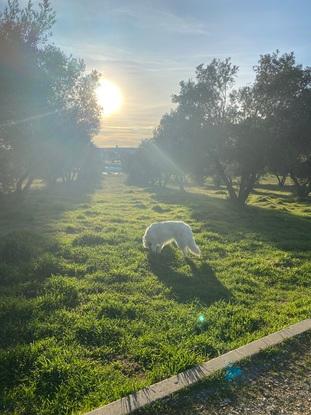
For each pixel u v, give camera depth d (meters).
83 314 6.95
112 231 14.71
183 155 28.36
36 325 6.33
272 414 4.35
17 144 11.83
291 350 5.71
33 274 8.92
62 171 37.66
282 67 24.45
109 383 4.91
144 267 10.03
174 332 6.32
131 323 6.64
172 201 26.94
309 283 9.43
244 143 24.19
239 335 6.44
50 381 4.94
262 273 10.02
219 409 4.39
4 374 5.04
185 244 11.27
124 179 61.06
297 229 16.67
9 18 10.54
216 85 26.39
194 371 5.04
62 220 17.12
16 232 12.02
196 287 8.73
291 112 23.64
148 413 4.27
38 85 10.90
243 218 19.16
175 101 27.70
